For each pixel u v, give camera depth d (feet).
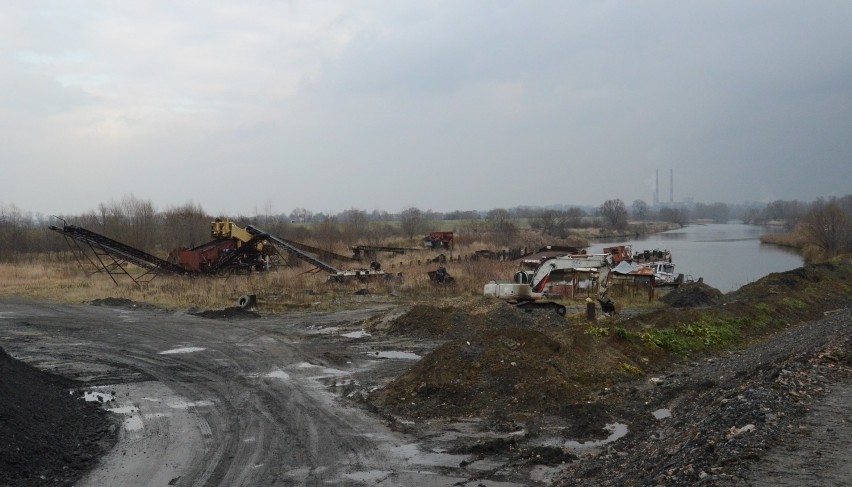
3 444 35.35
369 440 42.16
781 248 319.88
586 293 130.52
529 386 50.90
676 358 68.90
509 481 35.01
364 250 209.26
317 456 39.09
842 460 26.76
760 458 27.32
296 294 120.37
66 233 133.08
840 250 249.96
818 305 115.14
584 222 568.00
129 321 93.45
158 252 213.25
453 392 50.57
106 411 48.55
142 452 39.60
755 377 47.44
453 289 130.52
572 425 44.93
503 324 85.92
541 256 173.68
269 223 258.98
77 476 35.42
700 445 30.71
